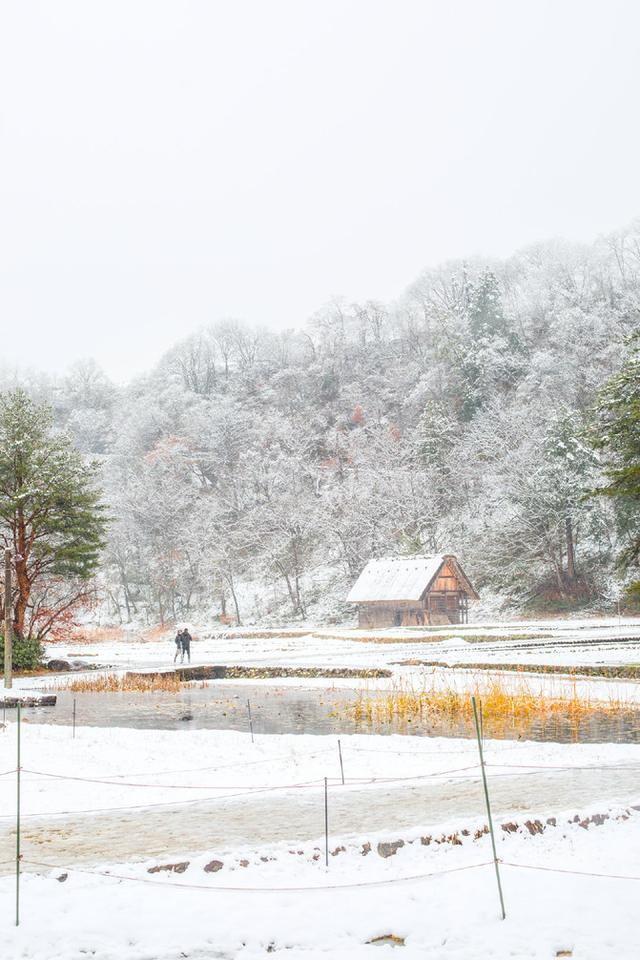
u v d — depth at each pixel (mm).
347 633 62594
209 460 123375
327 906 7375
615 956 6230
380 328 149750
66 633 60188
